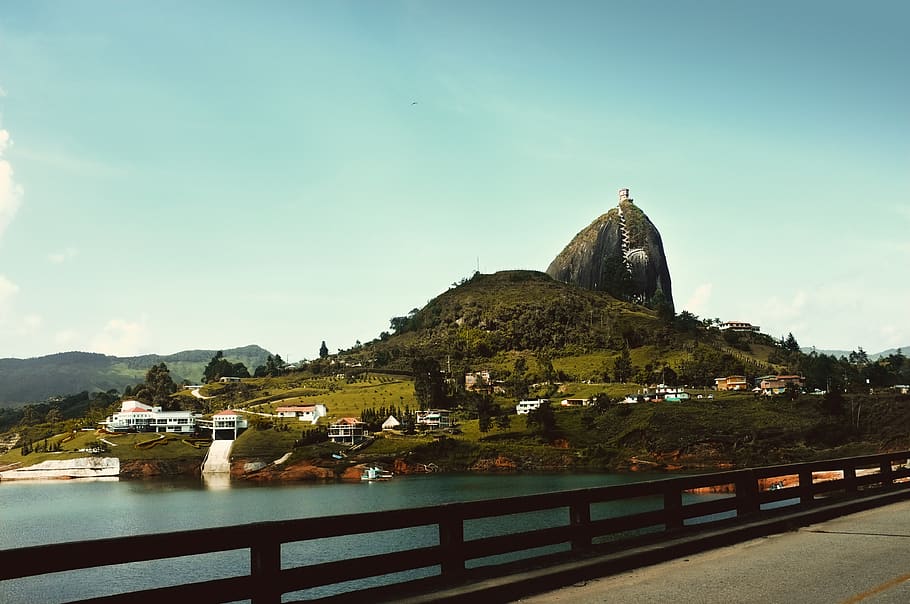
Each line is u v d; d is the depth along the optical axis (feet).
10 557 19.38
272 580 24.61
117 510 326.65
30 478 517.14
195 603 23.06
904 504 60.54
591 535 37.06
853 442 472.44
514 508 33.06
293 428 584.81
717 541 42.29
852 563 37.50
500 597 29.81
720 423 508.94
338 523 26.55
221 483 460.55
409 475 473.26
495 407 602.03
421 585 29.27
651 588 32.40
